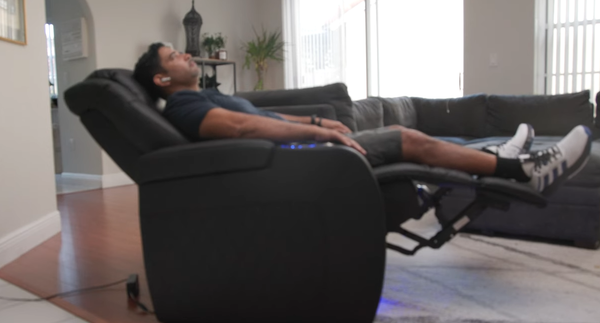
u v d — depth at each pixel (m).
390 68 5.36
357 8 5.48
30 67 2.41
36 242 2.40
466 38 4.54
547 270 1.86
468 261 2.00
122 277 1.90
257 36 5.67
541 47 4.32
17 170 2.26
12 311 1.58
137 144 1.33
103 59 4.45
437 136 3.90
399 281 1.77
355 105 3.25
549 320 1.40
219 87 5.66
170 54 1.68
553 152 1.48
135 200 3.75
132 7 4.69
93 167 4.62
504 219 2.34
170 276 1.28
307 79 5.72
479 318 1.43
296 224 1.18
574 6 4.16
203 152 1.21
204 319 1.29
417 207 1.47
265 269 1.22
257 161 1.18
